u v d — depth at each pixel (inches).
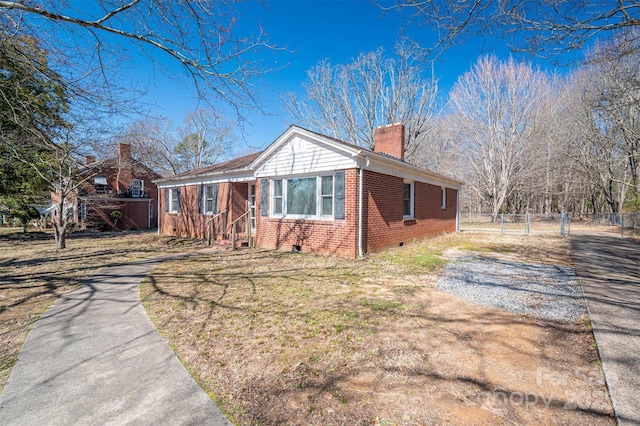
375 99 1005.2
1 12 167.0
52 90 213.8
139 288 239.3
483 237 603.5
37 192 668.7
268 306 190.5
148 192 1021.8
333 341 140.1
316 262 332.5
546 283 239.3
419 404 94.1
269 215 441.4
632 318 160.4
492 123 1052.5
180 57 200.7
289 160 410.9
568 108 1016.2
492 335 144.1
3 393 103.7
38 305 200.1
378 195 390.0
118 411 93.4
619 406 90.8
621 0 169.0
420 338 141.9
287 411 92.1
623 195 1035.9
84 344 141.4
